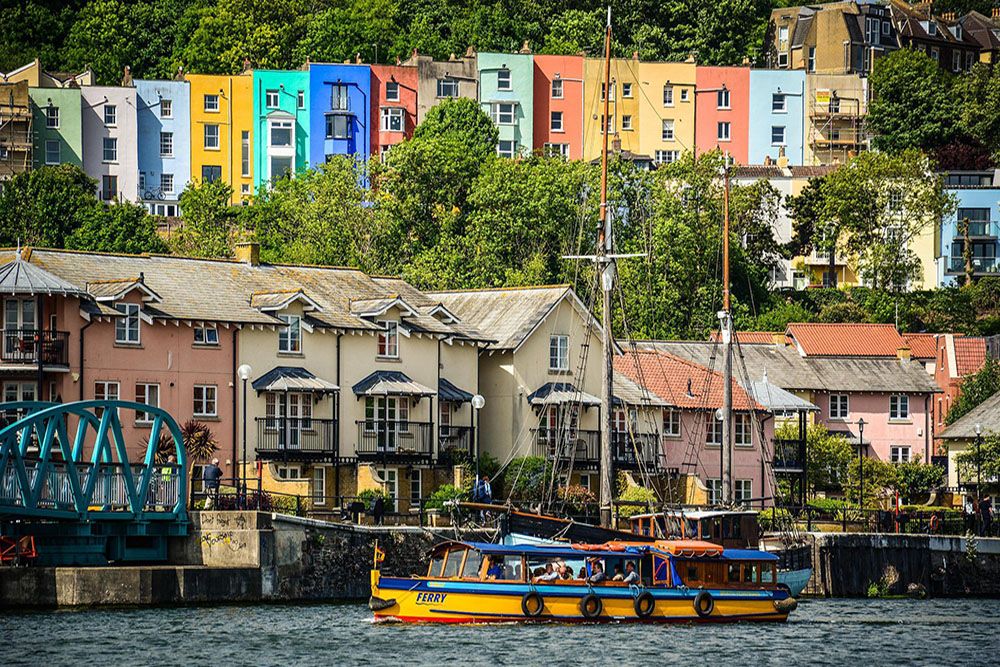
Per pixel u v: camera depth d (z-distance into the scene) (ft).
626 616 433.48
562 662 375.25
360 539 468.34
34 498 420.77
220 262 568.00
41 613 415.85
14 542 420.77
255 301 549.13
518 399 598.34
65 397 504.02
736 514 509.35
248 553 447.83
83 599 422.00
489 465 587.68
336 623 416.26
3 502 415.85
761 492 643.86
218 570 440.04
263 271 575.79
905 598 552.00
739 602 448.65
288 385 535.60
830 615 481.87
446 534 483.51
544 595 425.28
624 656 385.91
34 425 452.76
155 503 451.53
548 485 577.02
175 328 524.93
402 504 554.46
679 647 401.70
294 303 549.13
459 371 592.19
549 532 466.70
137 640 383.04
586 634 413.80
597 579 431.84
